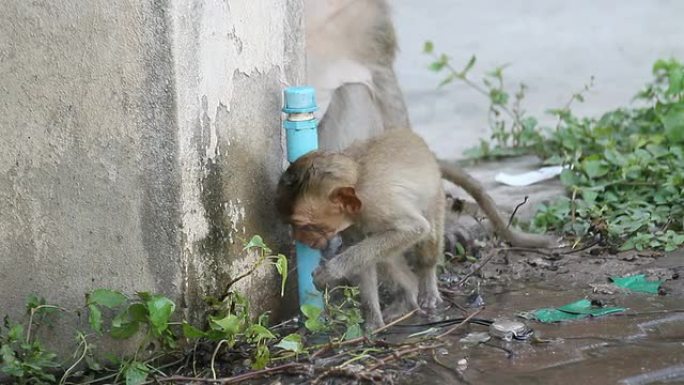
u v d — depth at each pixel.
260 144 7.97
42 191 7.42
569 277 8.79
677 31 18.55
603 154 10.95
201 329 7.48
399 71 17.06
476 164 12.51
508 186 11.41
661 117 11.68
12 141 7.39
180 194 7.23
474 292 8.60
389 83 10.91
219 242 7.57
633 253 9.19
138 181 7.26
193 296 7.41
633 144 11.23
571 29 18.92
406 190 8.02
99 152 7.29
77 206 7.40
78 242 7.45
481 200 9.46
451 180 9.43
